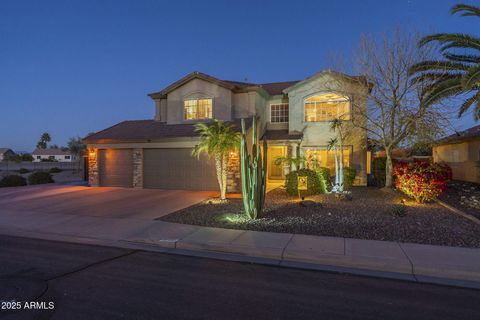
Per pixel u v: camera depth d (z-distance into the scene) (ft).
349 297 14.53
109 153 59.67
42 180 69.00
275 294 14.83
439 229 25.16
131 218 31.63
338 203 37.11
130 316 12.55
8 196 47.83
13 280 16.42
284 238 23.53
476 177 59.31
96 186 59.72
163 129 60.34
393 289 15.51
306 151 60.49
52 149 304.71
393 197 41.60
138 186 56.59
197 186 53.42
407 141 48.44
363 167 57.00
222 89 60.29
